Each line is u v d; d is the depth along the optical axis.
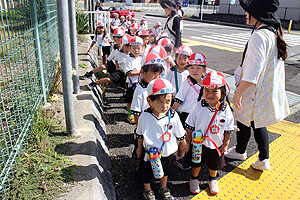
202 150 2.64
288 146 3.76
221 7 27.39
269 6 2.63
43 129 2.97
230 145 3.77
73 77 4.38
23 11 2.92
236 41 13.49
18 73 2.88
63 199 2.13
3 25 2.35
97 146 3.03
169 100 2.26
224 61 8.86
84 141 2.97
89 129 3.26
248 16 2.83
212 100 2.46
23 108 2.93
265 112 2.85
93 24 10.62
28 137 2.77
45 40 4.03
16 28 2.68
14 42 2.63
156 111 2.36
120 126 4.16
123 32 5.22
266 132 3.04
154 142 2.38
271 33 2.63
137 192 2.71
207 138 2.55
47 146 2.79
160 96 2.21
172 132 2.44
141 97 3.01
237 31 18.23
